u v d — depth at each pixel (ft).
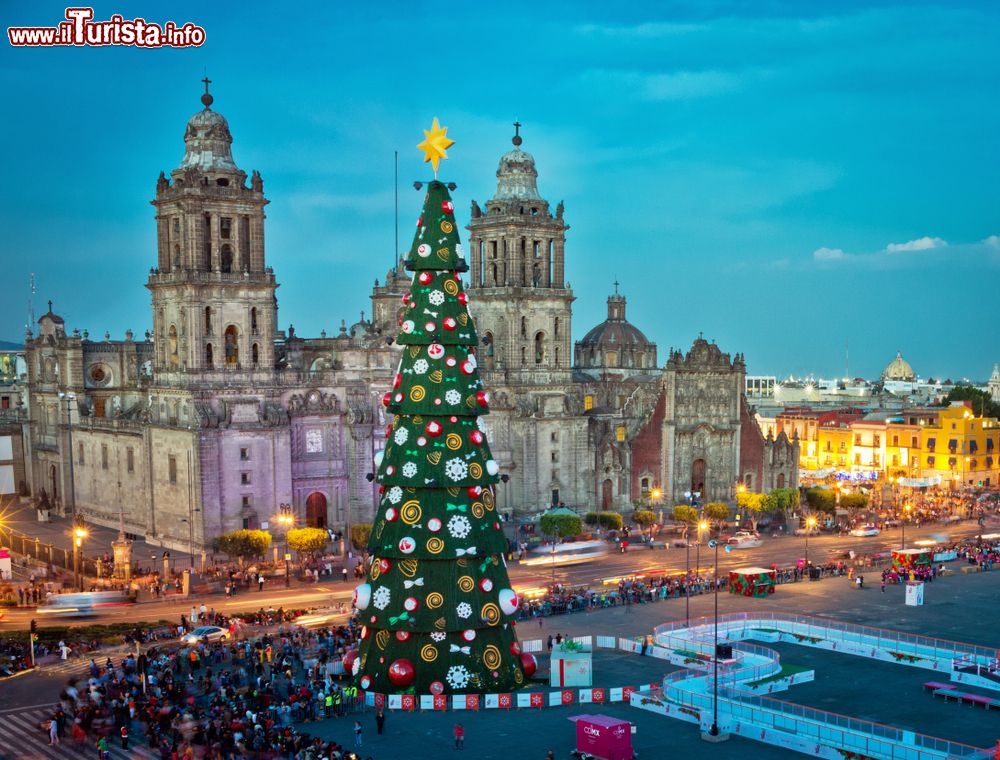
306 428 506.48
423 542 255.70
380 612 258.16
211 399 479.41
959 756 233.35
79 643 325.42
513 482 568.82
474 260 586.45
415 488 257.14
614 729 234.38
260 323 494.18
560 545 497.87
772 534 549.54
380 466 264.52
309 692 263.49
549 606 375.04
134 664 293.84
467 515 257.34
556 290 581.94
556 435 579.48
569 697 273.95
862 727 259.60
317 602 389.60
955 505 625.82
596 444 603.26
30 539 471.62
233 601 392.68
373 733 248.93
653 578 421.18
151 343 608.19
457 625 257.34
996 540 515.09
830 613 376.07
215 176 484.33
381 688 261.24
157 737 242.37
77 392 579.48
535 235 577.43
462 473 255.91
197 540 474.08
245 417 484.33
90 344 590.14
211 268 487.61
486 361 574.97
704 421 616.39
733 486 622.13
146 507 509.35
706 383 617.62
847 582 431.02
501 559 264.93
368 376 521.65
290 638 320.70
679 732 258.57
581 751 237.45
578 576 442.50
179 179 490.49
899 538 535.60
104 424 544.62
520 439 567.59
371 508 519.19
